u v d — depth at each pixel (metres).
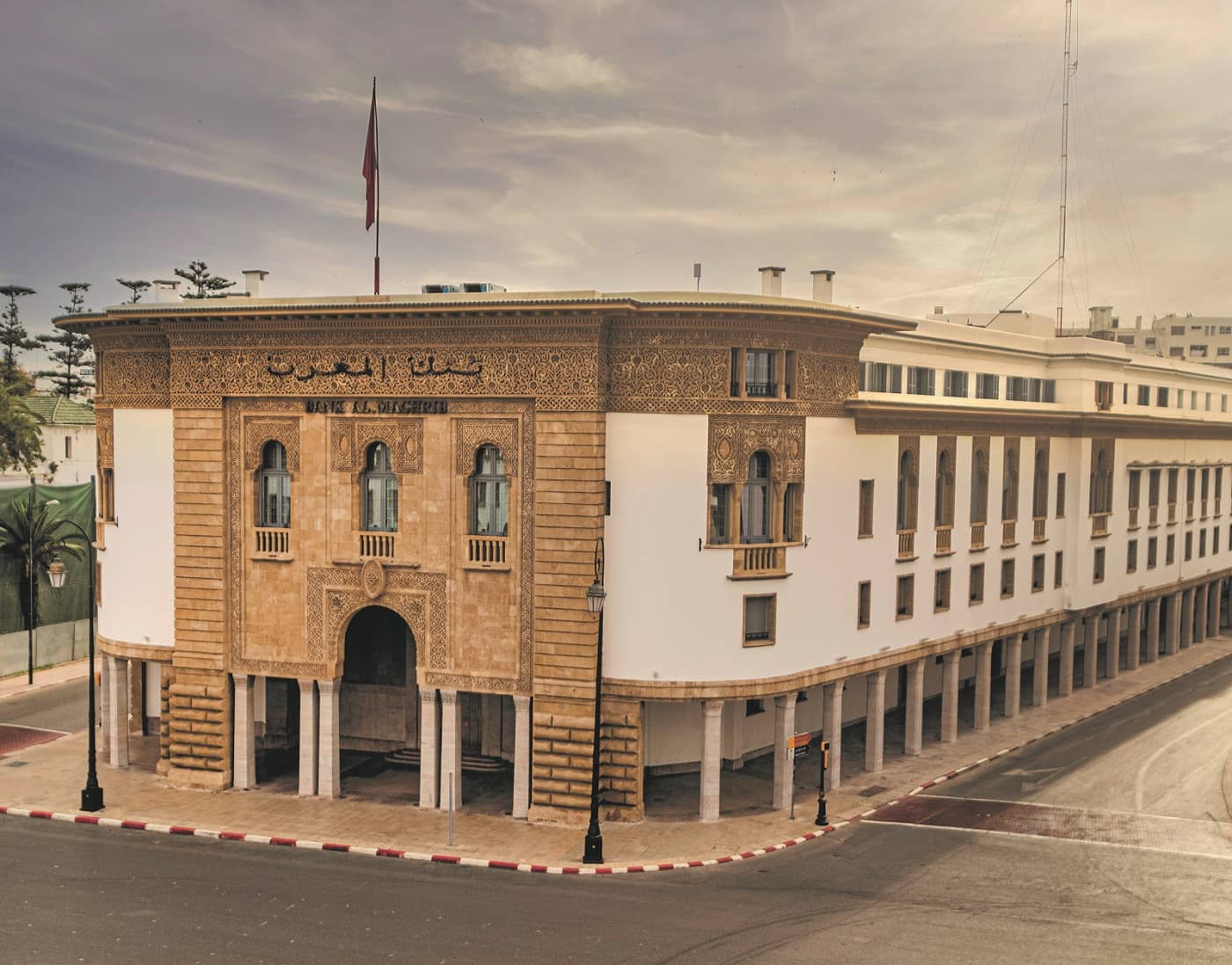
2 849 35.19
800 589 40.16
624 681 37.94
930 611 47.53
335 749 40.75
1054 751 48.72
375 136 44.66
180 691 41.72
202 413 41.06
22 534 63.94
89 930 28.73
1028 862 34.72
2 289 139.25
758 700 46.34
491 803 40.16
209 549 41.16
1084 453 58.06
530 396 37.62
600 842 34.19
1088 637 61.91
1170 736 51.41
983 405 52.88
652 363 37.75
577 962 26.91
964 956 27.53
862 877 33.28
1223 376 86.56
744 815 39.22
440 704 39.81
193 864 34.00
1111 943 28.45
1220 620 85.81
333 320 39.16
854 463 42.59
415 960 27.00
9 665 62.59
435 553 39.06
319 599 40.44
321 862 34.31
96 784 39.06
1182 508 71.75
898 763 46.41
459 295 38.16
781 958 27.28
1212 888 32.56
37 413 99.25
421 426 39.09
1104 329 77.56
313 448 40.25
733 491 38.56
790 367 39.66
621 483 37.91
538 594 37.72
